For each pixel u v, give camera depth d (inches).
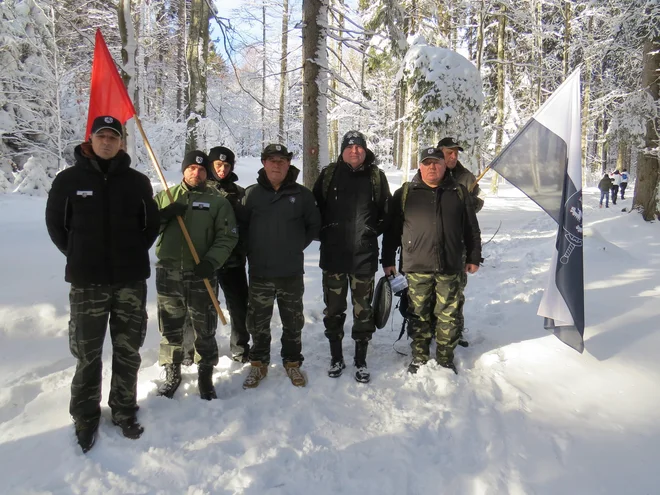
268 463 100.9
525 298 224.7
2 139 585.0
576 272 147.5
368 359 161.0
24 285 183.6
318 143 319.0
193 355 149.8
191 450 106.2
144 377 140.3
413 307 149.3
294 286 141.0
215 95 834.8
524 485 93.7
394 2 349.4
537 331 178.2
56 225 105.3
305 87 317.7
